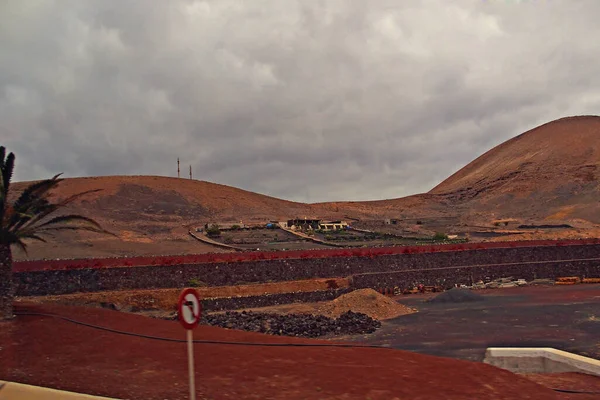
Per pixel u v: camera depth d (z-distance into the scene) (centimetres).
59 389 1452
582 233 11156
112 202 15775
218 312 5275
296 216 17825
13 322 2331
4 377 1556
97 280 5353
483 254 7519
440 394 1516
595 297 5888
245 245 10144
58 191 15662
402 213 19912
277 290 6031
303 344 2147
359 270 6819
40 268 5309
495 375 1750
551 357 2259
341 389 1520
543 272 7569
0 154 2617
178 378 1597
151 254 9138
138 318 2592
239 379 1602
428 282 7050
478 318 4753
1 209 2525
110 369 1675
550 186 19400
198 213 16600
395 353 2025
